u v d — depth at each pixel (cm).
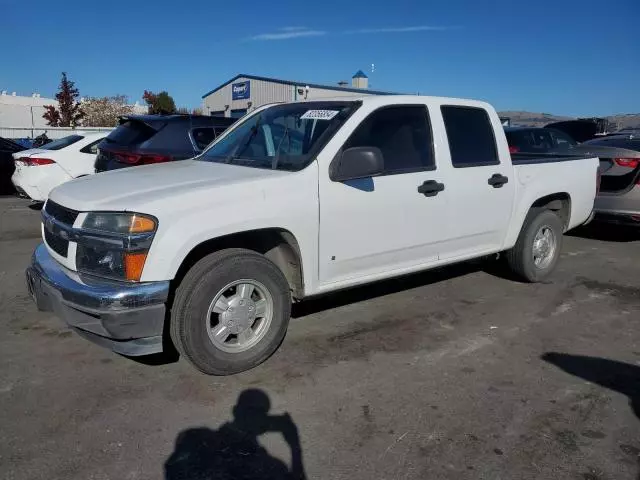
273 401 338
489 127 513
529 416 325
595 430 312
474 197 489
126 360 389
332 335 439
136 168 450
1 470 268
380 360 396
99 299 317
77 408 325
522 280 585
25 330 439
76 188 377
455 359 400
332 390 352
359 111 418
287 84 2758
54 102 5438
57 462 275
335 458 284
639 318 489
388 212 427
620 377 376
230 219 348
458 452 290
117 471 270
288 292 387
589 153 786
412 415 324
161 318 328
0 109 4294
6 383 354
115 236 322
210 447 291
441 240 473
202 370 358
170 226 327
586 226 938
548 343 432
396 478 269
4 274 594
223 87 3269
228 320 360
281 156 415
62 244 357
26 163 978
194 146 797
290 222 375
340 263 411
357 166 388
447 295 543
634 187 744
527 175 542
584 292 561
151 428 307
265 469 274
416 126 455
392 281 585
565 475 273
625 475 274
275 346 385
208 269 345
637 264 679
